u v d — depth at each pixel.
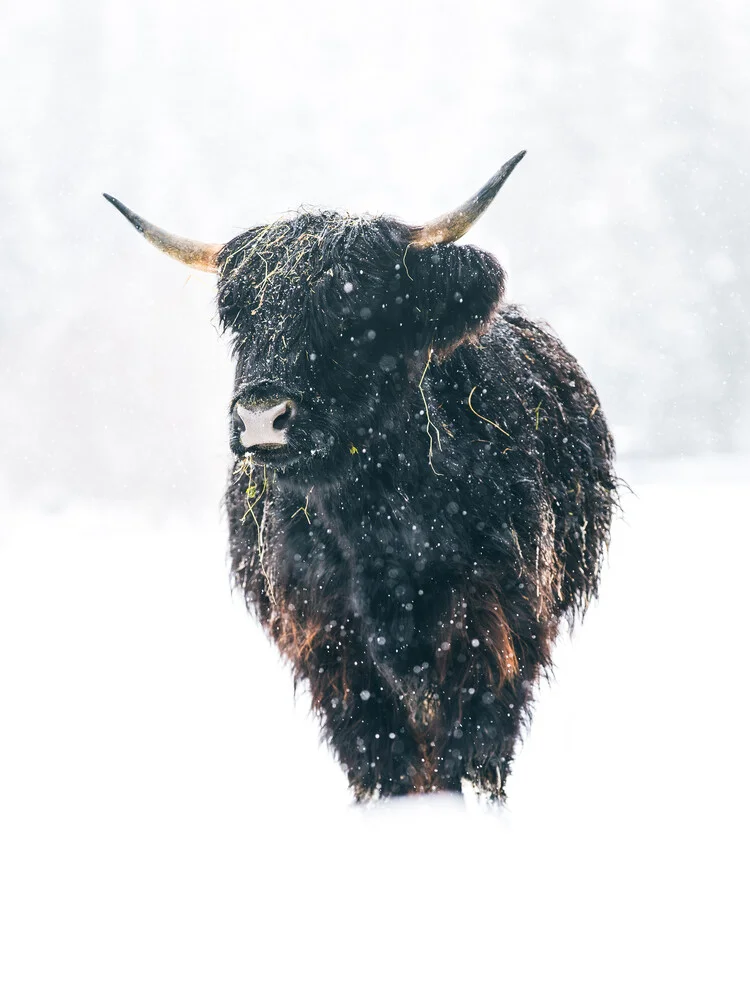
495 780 8.75
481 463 8.79
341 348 8.38
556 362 10.91
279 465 8.13
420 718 8.77
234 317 8.80
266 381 8.06
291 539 9.01
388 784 8.75
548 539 9.20
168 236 9.35
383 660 8.62
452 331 8.52
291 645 9.34
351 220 8.77
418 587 8.68
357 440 8.46
